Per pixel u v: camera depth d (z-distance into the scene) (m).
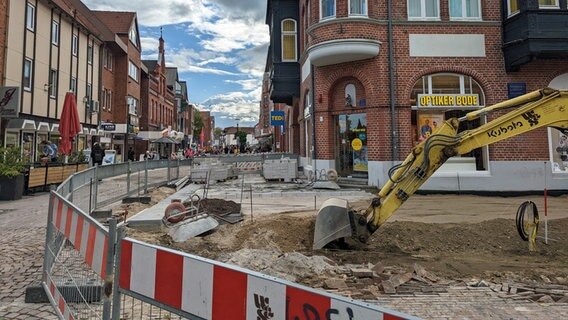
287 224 7.57
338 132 15.12
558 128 5.98
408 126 13.66
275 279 1.86
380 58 13.80
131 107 33.28
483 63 13.79
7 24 16.69
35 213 9.97
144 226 7.82
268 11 22.48
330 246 6.67
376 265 5.62
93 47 26.52
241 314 1.96
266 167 17.14
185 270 2.22
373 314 1.53
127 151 32.16
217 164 18.55
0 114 15.54
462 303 4.36
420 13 14.11
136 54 34.97
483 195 13.24
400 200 6.32
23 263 5.75
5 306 4.23
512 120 6.05
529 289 4.73
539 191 13.25
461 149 6.18
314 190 13.35
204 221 7.48
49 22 20.44
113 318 2.54
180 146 58.31
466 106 13.77
